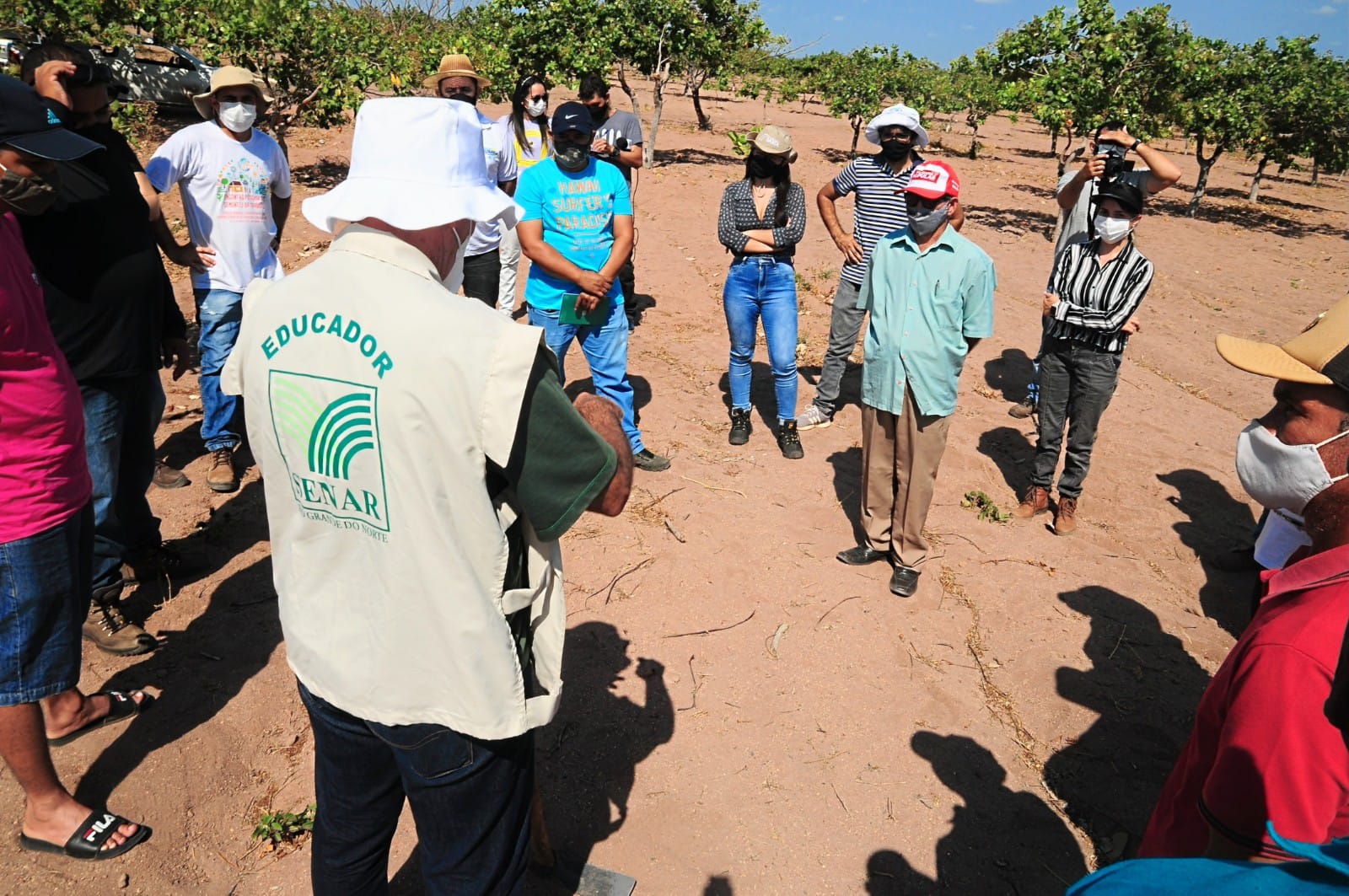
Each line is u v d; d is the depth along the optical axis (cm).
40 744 268
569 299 488
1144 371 821
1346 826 139
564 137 480
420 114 171
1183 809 176
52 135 233
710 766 333
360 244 171
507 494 172
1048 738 361
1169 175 512
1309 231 1762
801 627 414
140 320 350
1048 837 313
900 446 422
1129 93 1489
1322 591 145
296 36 1323
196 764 314
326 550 180
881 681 384
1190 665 410
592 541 473
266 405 176
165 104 1452
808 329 847
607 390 530
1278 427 180
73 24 1295
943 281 388
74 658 271
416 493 163
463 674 172
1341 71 1944
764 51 3425
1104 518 543
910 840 308
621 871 289
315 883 216
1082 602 453
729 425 627
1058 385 501
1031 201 1764
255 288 183
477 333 157
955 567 476
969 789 331
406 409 159
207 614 393
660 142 2155
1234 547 514
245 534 457
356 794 202
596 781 322
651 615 416
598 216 494
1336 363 164
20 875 271
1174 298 1115
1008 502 554
